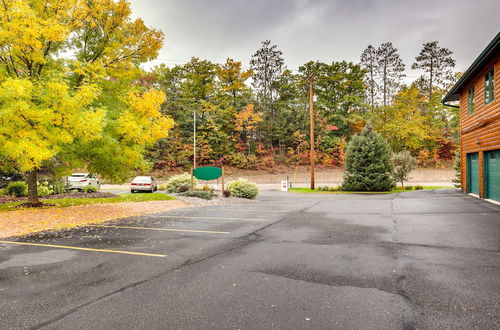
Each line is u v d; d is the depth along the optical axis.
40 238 6.96
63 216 9.88
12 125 8.61
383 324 2.94
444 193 16.53
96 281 4.20
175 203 14.00
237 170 42.44
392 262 4.91
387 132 42.44
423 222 8.40
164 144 41.00
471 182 15.05
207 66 42.34
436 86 52.25
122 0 11.48
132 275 4.43
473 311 3.19
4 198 14.88
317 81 47.16
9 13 8.88
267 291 3.79
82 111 9.33
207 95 44.72
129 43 12.19
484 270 4.46
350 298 3.56
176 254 5.56
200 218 9.92
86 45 12.16
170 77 41.62
